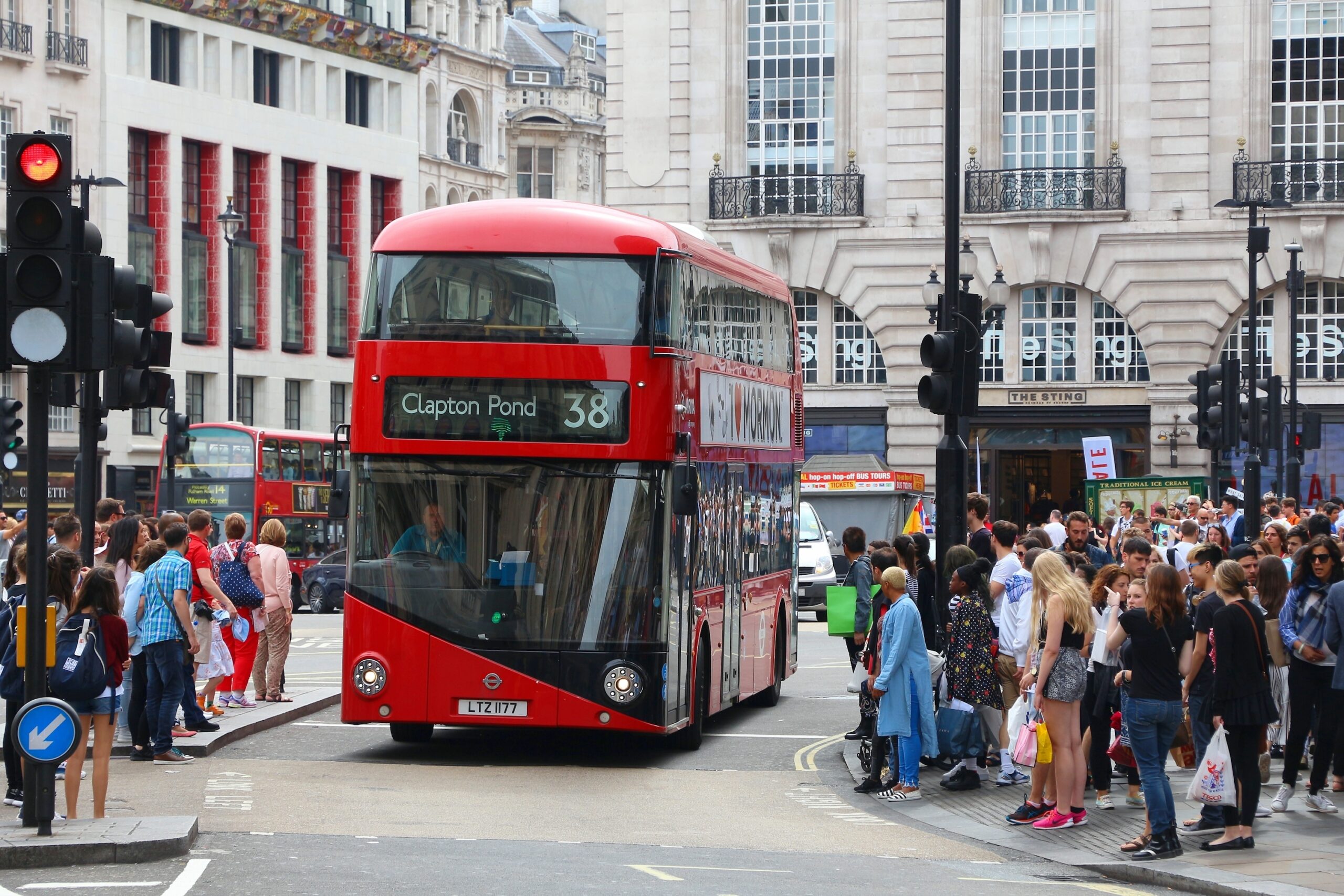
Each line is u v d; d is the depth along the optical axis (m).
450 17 94.38
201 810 16.55
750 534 25.08
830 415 60.31
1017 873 14.73
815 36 60.03
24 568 15.57
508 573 20.25
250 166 81.62
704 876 13.59
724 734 24.41
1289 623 17.28
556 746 22.91
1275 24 57.53
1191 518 33.12
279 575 25.86
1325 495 57.28
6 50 68.25
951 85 21.20
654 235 20.61
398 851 14.37
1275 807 17.27
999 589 19.16
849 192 59.47
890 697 18.77
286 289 83.19
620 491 20.20
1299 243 56.94
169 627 20.00
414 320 20.53
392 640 20.33
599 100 121.38
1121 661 17.67
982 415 59.22
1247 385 40.41
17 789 15.84
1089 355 58.78
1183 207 57.69
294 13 81.38
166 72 76.94
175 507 54.16
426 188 92.62
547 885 12.70
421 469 20.44
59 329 13.80
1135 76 58.03
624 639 20.11
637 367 20.28
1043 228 58.06
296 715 25.33
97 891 12.10
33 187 13.80
